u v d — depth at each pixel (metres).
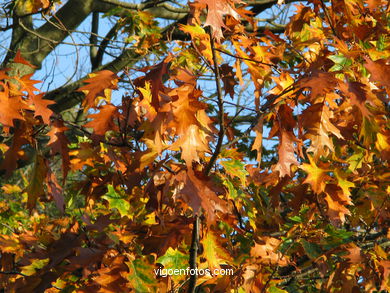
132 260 2.18
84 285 2.25
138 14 4.95
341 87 1.97
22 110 2.28
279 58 2.56
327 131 2.32
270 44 2.60
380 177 3.16
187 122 1.93
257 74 2.47
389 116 2.86
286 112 2.38
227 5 1.98
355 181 3.28
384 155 2.37
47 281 2.26
